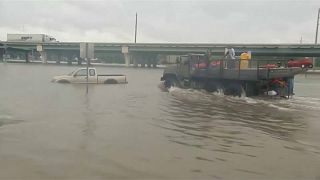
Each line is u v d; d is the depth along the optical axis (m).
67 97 17.45
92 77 27.73
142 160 7.01
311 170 6.62
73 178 5.90
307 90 27.12
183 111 13.56
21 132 9.19
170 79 25.08
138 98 17.73
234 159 7.26
